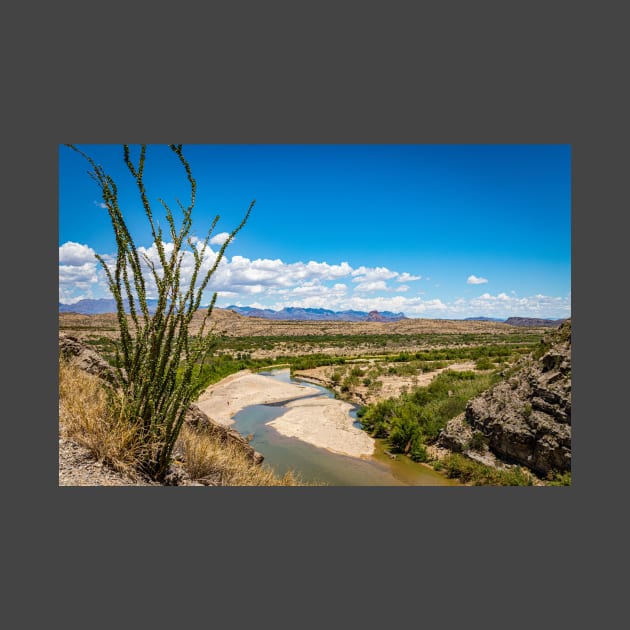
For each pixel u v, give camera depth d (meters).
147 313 5.12
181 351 5.22
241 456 7.95
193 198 5.16
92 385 7.11
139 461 5.02
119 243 4.97
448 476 13.12
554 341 14.05
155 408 5.22
